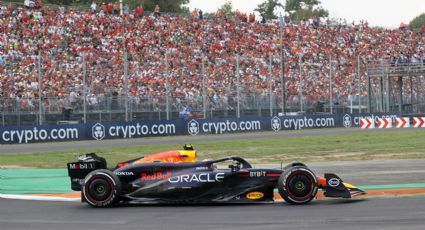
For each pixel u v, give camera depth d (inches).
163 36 4010.8
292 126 3698.3
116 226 775.1
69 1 5536.4
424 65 4188.0
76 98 2962.6
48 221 827.4
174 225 773.3
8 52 3253.0
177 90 3469.5
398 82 4293.8
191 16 4365.2
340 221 773.9
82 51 3523.6
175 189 947.3
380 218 792.9
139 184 963.3
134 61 3612.2
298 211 865.5
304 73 4242.1
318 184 961.5
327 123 3885.3
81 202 1031.0
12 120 2753.4
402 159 1825.8
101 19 3882.9
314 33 4857.3
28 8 3646.7
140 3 5792.3
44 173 1568.7
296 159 1899.6
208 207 932.0
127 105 3034.0
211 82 3678.6
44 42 3459.6
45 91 3024.1
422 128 3747.5
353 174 1435.8
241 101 3548.2
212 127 3361.2
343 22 5167.3
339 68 4537.4
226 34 4367.6
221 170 963.3
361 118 4055.1
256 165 1705.2
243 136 3164.4
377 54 4997.5
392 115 4178.2
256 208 908.6
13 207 986.1
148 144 2623.0
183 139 2947.8
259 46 4426.7
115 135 3002.0
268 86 3917.3
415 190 1101.1
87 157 995.9
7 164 1835.6
